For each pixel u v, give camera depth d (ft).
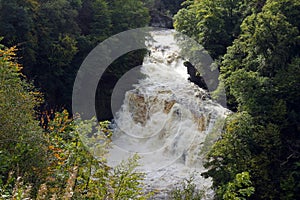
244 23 74.54
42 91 80.53
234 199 41.06
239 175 42.63
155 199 58.39
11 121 30.48
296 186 52.90
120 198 31.91
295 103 62.85
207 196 57.72
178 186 61.77
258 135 55.36
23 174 28.60
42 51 81.41
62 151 31.78
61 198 25.72
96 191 31.42
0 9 73.77
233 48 75.25
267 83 62.64
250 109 60.59
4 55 36.96
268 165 55.42
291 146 59.77
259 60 68.33
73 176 26.73
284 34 67.56
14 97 33.19
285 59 67.62
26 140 30.27
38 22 81.56
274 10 73.05
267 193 51.93
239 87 63.00
